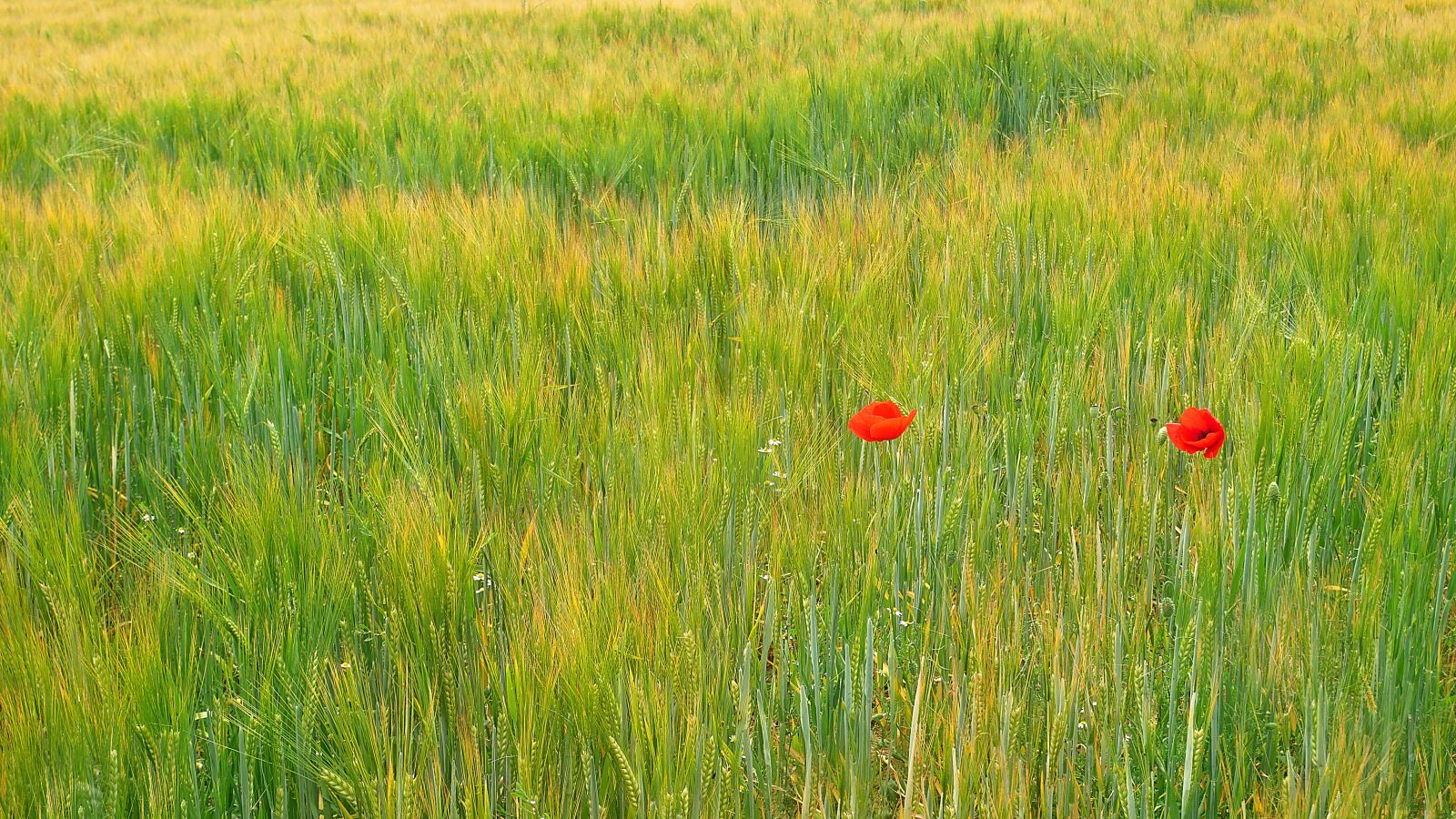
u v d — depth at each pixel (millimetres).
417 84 8977
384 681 2266
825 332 3760
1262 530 2508
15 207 5355
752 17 11719
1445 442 2967
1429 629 2305
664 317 3912
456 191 5508
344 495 2938
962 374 3395
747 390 3232
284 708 2021
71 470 3168
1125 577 2545
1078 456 3174
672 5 13445
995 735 2084
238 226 4629
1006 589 2482
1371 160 5891
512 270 4070
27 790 1798
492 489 2898
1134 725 2111
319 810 2051
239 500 2516
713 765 2082
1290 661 2199
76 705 1888
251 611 2223
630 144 6781
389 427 3197
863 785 2033
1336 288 3865
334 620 2270
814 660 2232
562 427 3258
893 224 4977
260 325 3723
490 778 2047
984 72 8672
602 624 2123
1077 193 4992
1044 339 3854
